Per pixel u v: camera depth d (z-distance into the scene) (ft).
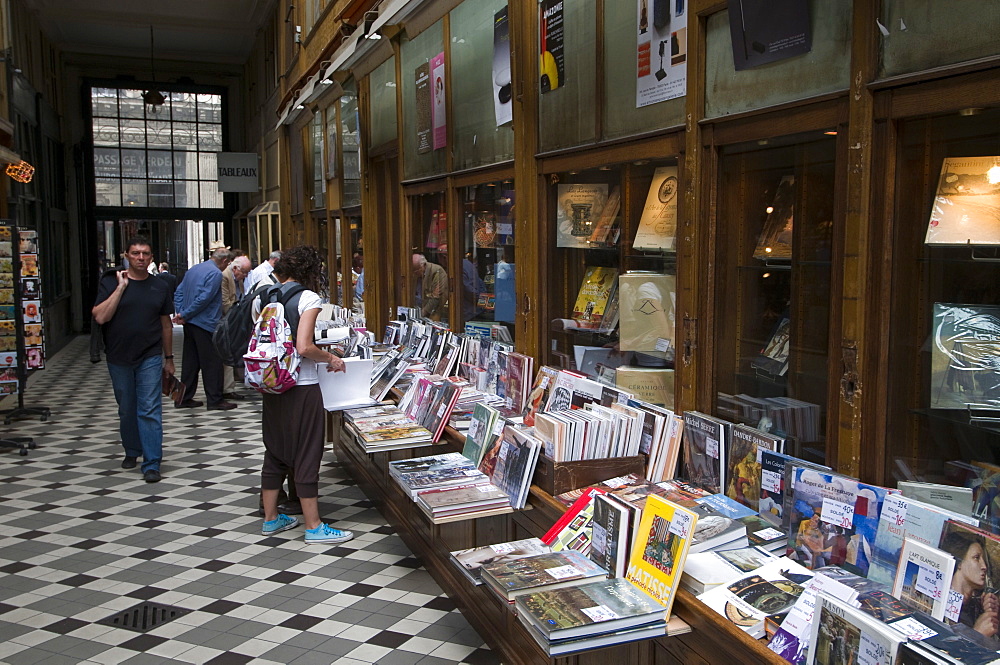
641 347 12.15
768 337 9.98
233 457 23.44
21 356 26.55
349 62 26.63
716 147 10.20
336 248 33.50
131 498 19.45
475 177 17.63
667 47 10.84
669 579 8.04
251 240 58.80
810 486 8.38
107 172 64.18
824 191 8.92
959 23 6.97
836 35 8.21
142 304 20.84
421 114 20.93
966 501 7.25
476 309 18.58
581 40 13.01
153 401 20.99
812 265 9.11
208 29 56.08
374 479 18.60
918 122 7.64
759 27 9.10
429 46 20.12
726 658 7.37
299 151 41.06
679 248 10.87
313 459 16.17
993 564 6.26
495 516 12.82
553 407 13.34
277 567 14.90
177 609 13.08
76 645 11.85
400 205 22.97
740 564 8.21
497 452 12.35
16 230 26.27
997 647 5.94
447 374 18.21
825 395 8.86
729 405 10.50
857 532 7.75
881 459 7.95
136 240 20.70
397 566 14.96
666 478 10.73
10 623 12.62
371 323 27.12
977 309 7.47
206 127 67.21
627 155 11.95
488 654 11.48
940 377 7.70
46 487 20.44
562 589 8.45
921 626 6.09
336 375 17.78
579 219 13.96
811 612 6.98
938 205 7.63
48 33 54.44
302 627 12.39
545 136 14.44
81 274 62.13
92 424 28.48
